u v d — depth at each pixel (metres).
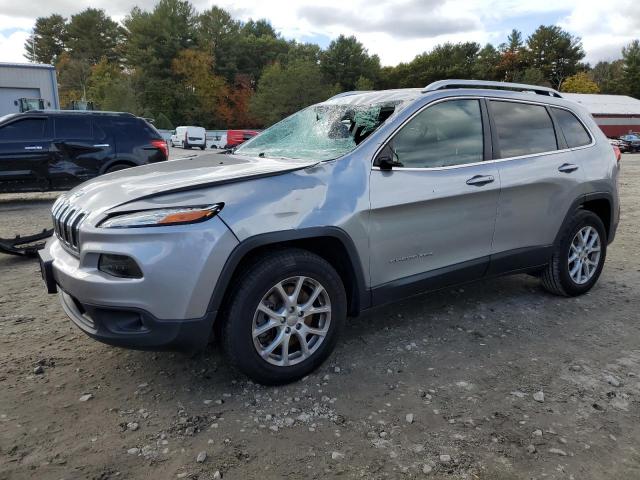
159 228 2.64
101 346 3.64
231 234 2.75
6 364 3.35
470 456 2.47
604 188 4.60
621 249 6.57
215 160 3.75
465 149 3.77
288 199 2.96
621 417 2.79
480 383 3.14
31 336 3.80
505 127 4.04
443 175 3.58
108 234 2.68
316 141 3.79
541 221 4.19
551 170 4.18
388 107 3.69
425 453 2.49
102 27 89.50
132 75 68.19
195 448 2.52
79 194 3.28
